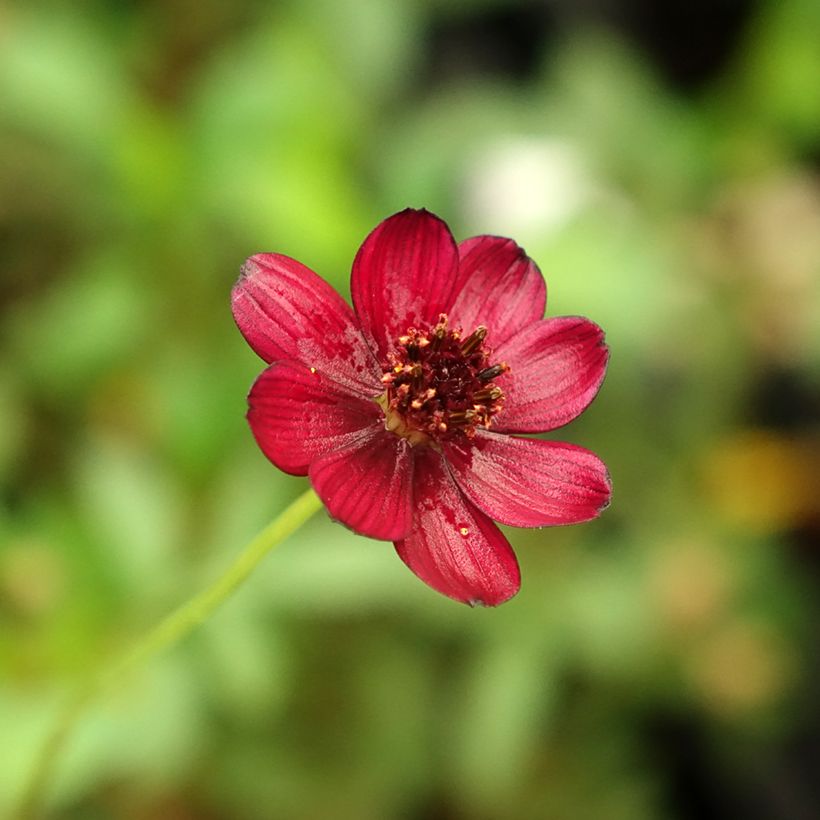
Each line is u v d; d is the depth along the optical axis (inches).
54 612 14.1
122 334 15.1
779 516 16.7
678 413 16.4
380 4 16.4
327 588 14.1
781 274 16.9
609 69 17.3
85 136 14.9
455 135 16.6
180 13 16.9
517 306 12.6
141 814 14.9
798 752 16.6
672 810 16.6
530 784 15.5
